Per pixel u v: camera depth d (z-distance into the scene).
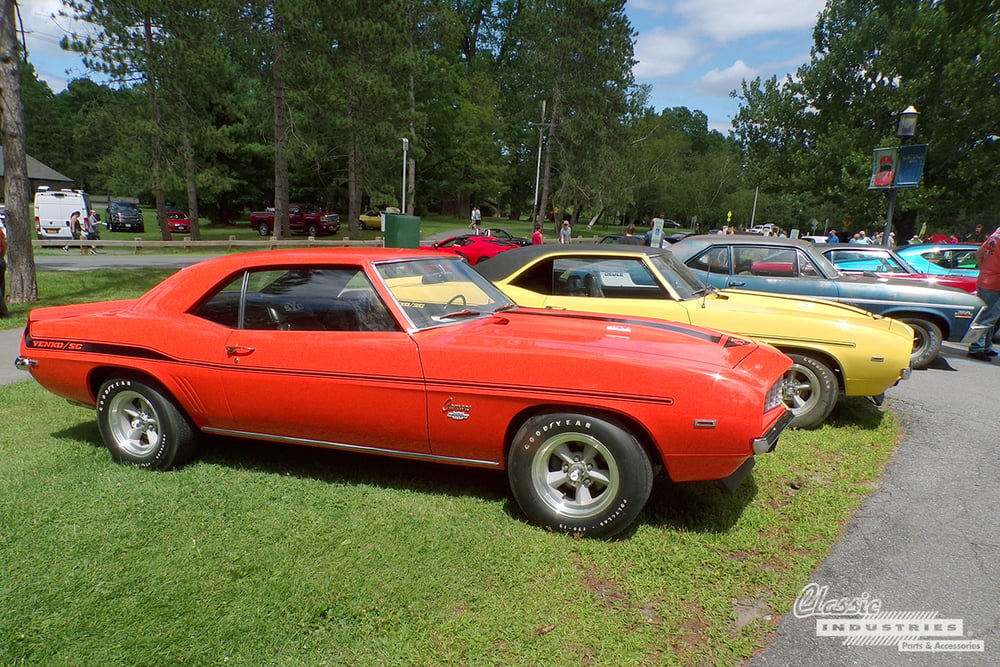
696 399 3.04
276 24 26.92
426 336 3.52
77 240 24.88
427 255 4.20
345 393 3.54
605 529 3.22
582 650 2.44
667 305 5.52
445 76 42.03
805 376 5.34
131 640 2.44
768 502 3.82
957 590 2.94
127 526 3.32
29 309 10.75
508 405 3.29
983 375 7.80
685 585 2.90
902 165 12.73
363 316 3.63
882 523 3.61
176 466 4.09
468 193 59.62
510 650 2.43
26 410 5.39
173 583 2.82
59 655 2.35
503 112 63.06
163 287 4.12
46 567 2.93
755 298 5.88
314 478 4.00
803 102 29.72
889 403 6.32
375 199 34.75
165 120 27.42
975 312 7.68
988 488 4.14
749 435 3.01
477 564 3.00
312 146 29.83
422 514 3.50
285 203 29.50
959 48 24.00
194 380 3.84
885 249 10.76
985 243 8.64
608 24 43.31
